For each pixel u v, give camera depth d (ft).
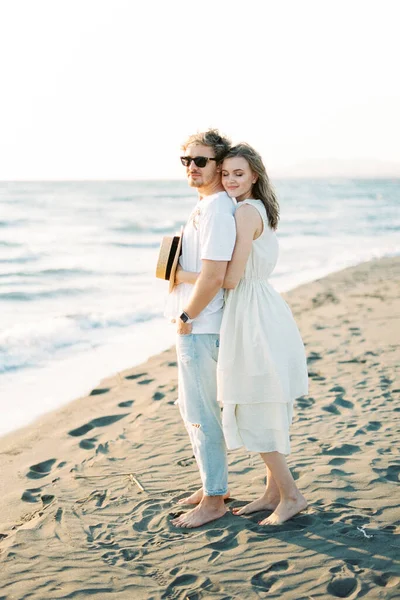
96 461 13.88
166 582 9.08
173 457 13.88
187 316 10.03
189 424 10.72
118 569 9.45
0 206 127.44
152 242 71.67
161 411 17.16
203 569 9.35
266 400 9.99
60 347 25.44
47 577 9.30
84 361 23.31
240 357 10.04
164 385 19.72
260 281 10.18
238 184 9.95
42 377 21.17
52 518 11.17
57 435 15.74
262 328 9.95
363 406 16.61
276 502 11.09
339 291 39.34
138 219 106.32
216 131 10.32
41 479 13.12
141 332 28.37
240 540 10.07
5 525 11.14
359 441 14.12
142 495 12.02
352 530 10.13
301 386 10.39
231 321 10.07
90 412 17.48
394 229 96.94
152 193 207.10
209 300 9.82
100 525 10.90
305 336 25.90
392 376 19.31
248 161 9.93
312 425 15.35
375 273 48.03
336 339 25.07
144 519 11.06
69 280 43.98
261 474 12.72
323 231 92.63
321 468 12.62
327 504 11.09
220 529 10.48
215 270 9.62
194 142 10.14
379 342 24.20
